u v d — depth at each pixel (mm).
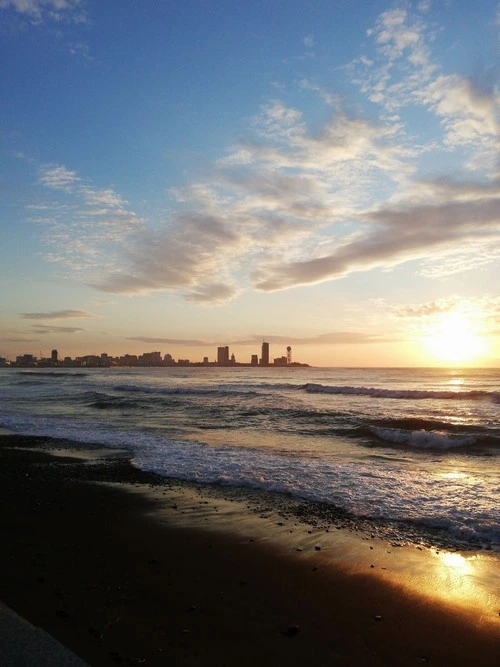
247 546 6297
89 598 4477
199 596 4691
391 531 7035
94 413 24266
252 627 4102
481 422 19703
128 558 5707
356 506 8266
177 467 11461
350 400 30250
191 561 5691
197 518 7559
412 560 5902
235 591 4863
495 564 5816
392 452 13953
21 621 3641
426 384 49594
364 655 3744
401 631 4148
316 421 20406
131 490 9398
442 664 3656
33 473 11039
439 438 15094
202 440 15734
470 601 4785
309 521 7484
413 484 9758
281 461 12047
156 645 3674
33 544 6090
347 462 12258
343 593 4906
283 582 5148
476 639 4043
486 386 45344
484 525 7230
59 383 53750
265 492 9266
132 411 24938
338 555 6031
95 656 3430
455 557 6039
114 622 4012
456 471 11180
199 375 83688
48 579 4891
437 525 7301
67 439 16062
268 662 3557
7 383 54906
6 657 3041
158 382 55031
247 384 47938
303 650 3766
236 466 11461
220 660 3535
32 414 23953
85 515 7617
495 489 9359
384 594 4906
